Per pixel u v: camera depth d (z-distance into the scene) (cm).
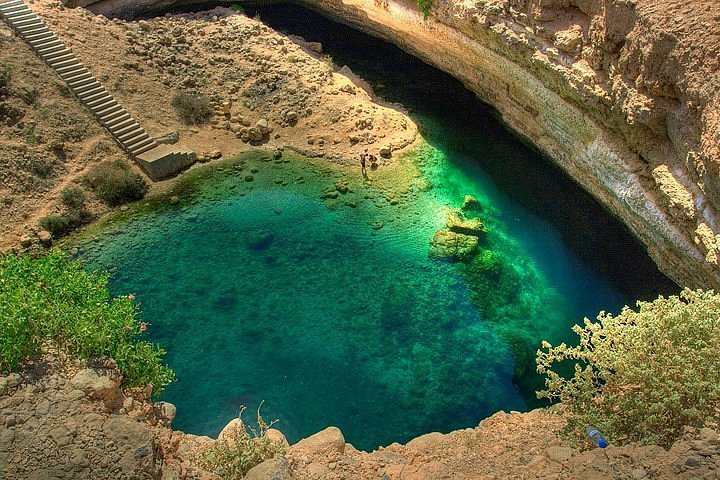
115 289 1664
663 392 880
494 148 2183
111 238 1825
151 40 2422
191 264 1750
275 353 1493
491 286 1675
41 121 1991
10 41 2102
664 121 1500
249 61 2462
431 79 2559
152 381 1038
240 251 1795
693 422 870
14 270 1016
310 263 1755
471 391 1405
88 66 2180
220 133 2225
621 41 1574
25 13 2183
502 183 2031
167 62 2366
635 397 906
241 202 1972
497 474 909
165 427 987
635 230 1714
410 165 2111
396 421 1341
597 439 920
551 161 2066
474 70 2347
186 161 2088
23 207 1825
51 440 794
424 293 1656
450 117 2341
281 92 2341
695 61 1341
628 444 885
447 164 2119
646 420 873
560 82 1805
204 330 1551
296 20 3022
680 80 1387
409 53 2730
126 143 2045
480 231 1838
